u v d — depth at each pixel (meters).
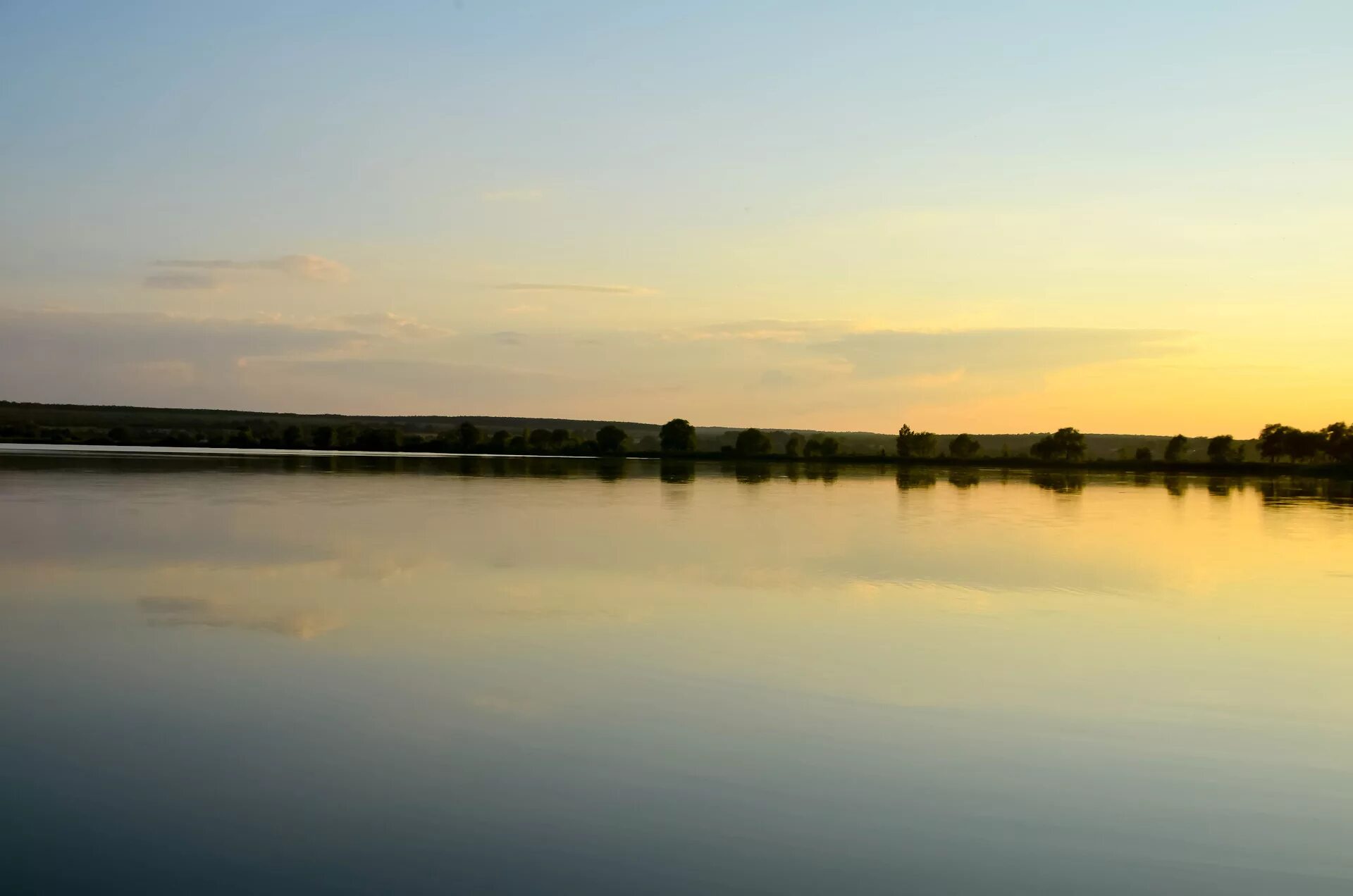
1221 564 32.81
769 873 10.92
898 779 13.47
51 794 12.65
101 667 18.22
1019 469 115.56
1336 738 15.34
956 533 41.28
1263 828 12.26
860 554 33.47
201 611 22.81
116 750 14.11
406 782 13.07
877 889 10.66
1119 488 77.81
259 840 11.44
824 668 18.70
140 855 11.09
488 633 21.08
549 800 12.57
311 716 15.57
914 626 22.36
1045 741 15.02
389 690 16.92
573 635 20.97
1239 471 114.12
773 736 14.96
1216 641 21.47
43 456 90.38
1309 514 53.34
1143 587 28.09
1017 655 19.95
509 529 38.69
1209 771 13.95
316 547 32.66
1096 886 10.84
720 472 93.19
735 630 21.59
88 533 34.97
